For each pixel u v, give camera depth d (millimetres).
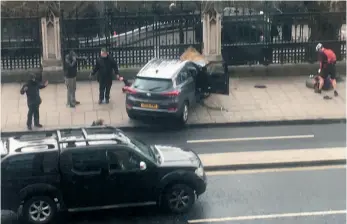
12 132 17938
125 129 18453
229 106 20297
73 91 19953
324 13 23922
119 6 29844
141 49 23172
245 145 16969
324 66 21469
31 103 17969
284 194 13727
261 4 28375
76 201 12188
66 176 11992
